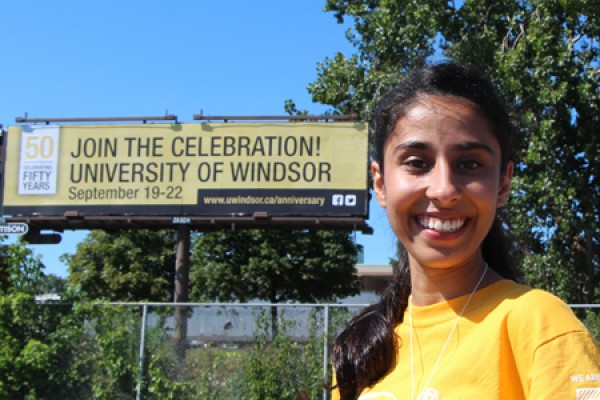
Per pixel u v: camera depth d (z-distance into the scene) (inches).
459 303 67.7
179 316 371.6
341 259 954.1
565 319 59.3
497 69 496.4
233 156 565.6
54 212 575.5
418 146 67.7
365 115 544.1
